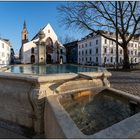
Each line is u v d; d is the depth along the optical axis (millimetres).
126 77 13039
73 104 3809
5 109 3709
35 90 3213
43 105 3254
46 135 3074
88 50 57594
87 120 3455
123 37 22172
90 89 4359
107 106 4168
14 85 3527
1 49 49344
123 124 2537
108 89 4645
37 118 3240
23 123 3439
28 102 3318
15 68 7160
